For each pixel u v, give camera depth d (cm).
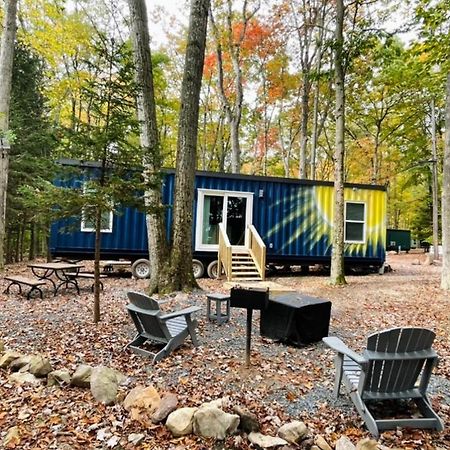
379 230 1301
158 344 466
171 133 2325
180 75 2106
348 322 606
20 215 1288
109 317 575
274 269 1287
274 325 489
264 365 403
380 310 691
